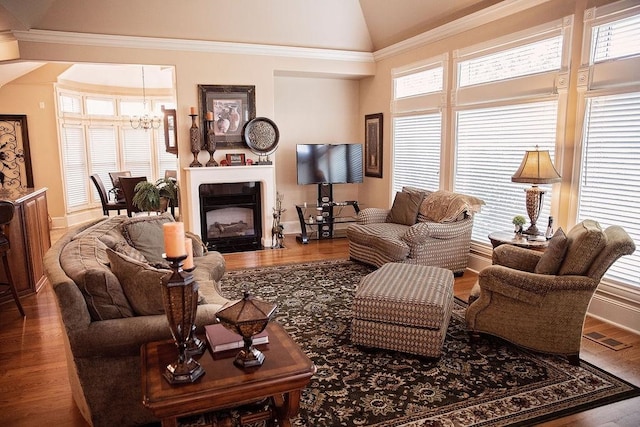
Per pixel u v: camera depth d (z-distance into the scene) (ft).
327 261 18.33
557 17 13.11
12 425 7.86
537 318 9.78
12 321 12.48
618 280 11.85
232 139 20.56
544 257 10.12
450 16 17.02
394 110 21.45
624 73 11.28
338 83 24.21
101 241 10.25
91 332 6.90
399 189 21.75
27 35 17.04
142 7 17.48
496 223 15.94
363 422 7.81
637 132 11.20
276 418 6.55
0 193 15.30
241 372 5.77
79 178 27.73
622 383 9.00
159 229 12.44
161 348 6.47
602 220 12.21
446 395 8.62
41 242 16.01
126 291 7.45
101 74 28.09
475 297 10.80
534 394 8.62
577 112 12.59
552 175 12.21
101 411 7.24
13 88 24.80
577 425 7.68
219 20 18.85
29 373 9.68
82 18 17.21
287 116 23.41
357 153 23.03
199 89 19.66
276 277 16.15
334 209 25.30
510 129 15.06
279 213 21.48
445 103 17.84
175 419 5.47
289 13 19.49
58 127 25.81
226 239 20.89
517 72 14.73
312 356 10.19
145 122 28.86
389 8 19.03
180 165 19.93
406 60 20.29
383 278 11.18
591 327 11.78
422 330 9.78
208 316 7.28
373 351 10.38
